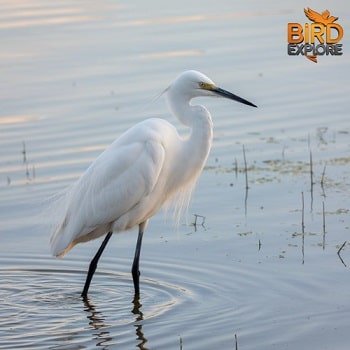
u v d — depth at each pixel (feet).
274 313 32.07
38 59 65.62
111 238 41.83
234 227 41.32
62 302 34.58
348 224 40.93
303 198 44.45
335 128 54.90
